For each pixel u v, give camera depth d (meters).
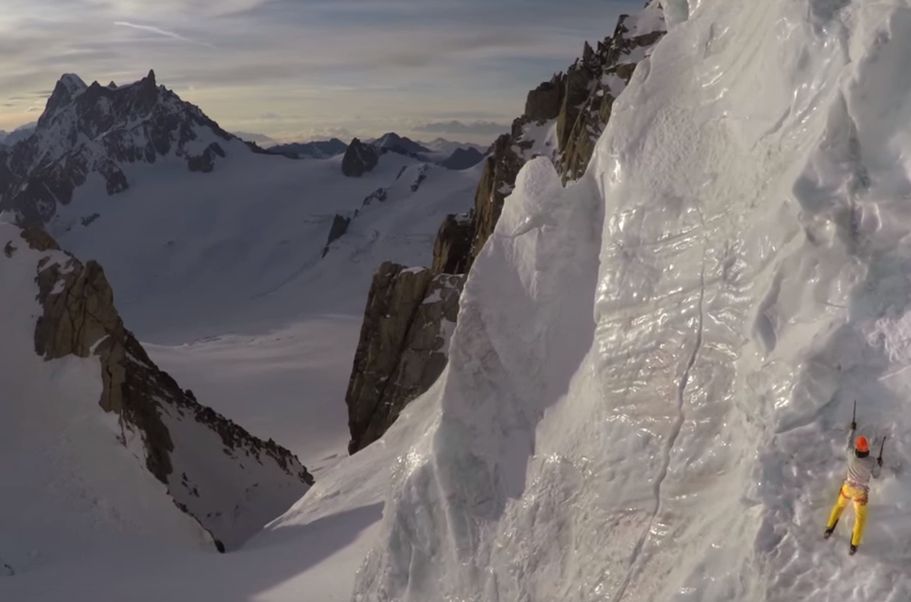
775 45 15.80
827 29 14.98
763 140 15.62
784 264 13.76
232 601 29.09
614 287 17.44
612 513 15.80
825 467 12.20
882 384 12.14
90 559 35.47
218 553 38.12
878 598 11.15
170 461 48.12
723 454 14.26
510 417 18.91
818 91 14.85
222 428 56.59
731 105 17.05
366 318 59.47
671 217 17.03
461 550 17.92
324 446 95.75
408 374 55.91
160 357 161.50
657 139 18.23
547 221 19.95
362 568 19.69
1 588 31.56
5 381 42.19
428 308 56.47
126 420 45.56
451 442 18.75
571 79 68.75
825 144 13.81
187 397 57.00
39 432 41.12
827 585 11.57
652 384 16.09
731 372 14.72
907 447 11.69
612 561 15.34
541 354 19.19
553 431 18.14
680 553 14.20
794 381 12.65
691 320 15.72
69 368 43.44
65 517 37.72
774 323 13.62
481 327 19.78
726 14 18.30
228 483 51.31
